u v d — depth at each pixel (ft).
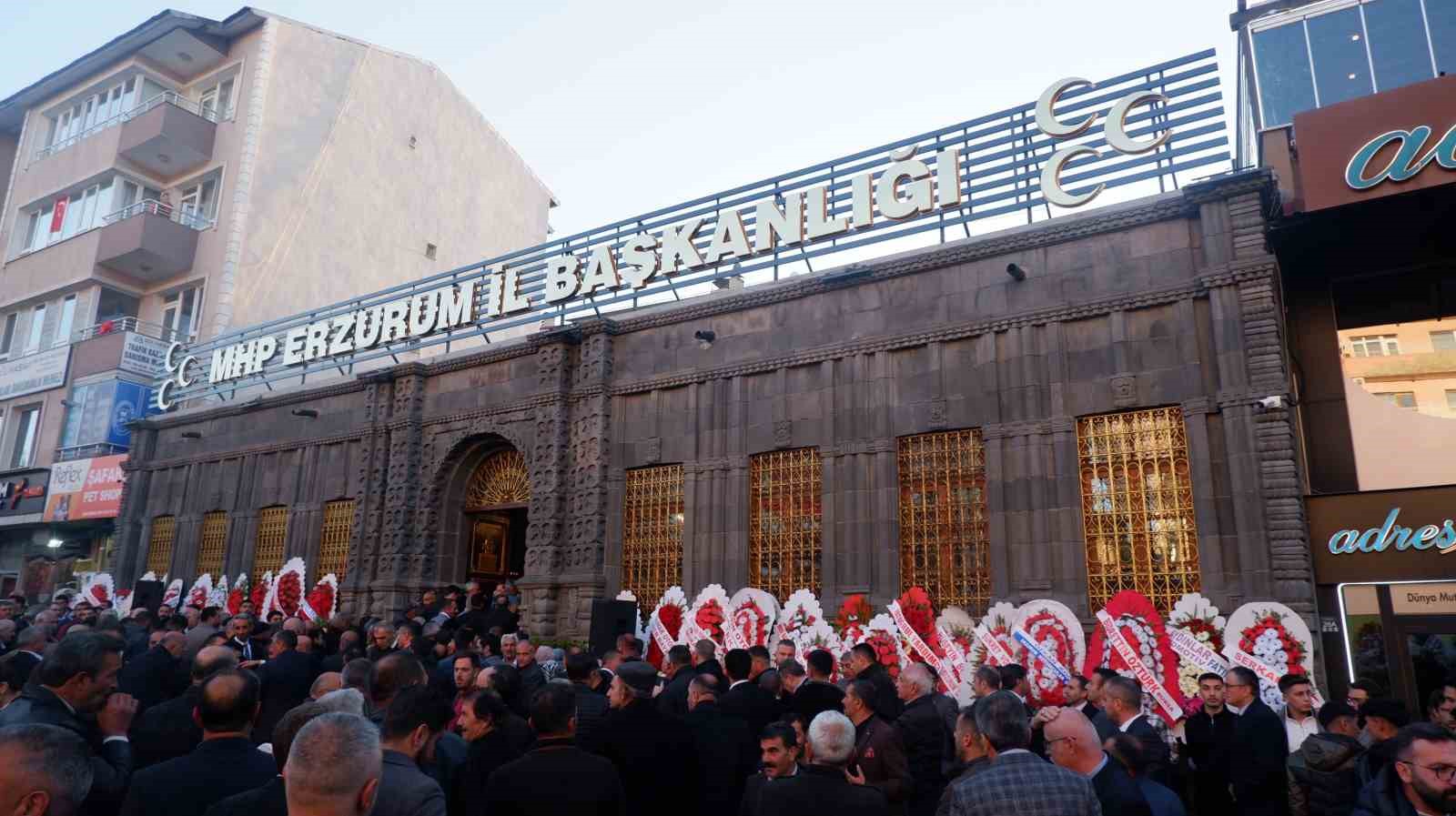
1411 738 12.89
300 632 36.52
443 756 17.83
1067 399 39.09
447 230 110.83
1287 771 19.93
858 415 43.88
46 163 102.58
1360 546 33.30
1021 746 13.58
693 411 49.47
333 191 97.45
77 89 103.65
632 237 55.06
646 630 47.88
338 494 64.80
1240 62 54.65
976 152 44.96
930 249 43.47
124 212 93.45
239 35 96.99
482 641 37.47
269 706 25.70
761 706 23.30
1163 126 40.55
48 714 14.99
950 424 41.50
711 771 20.84
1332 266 41.86
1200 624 32.86
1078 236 40.11
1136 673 31.89
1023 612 36.04
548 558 51.62
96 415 85.97
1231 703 22.18
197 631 33.86
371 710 17.52
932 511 41.57
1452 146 33.83
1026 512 38.65
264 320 88.89
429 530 59.98
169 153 93.45
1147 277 38.37
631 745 18.74
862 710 19.34
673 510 49.52
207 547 72.90
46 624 35.78
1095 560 37.32
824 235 48.06
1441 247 39.58
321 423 67.72
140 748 18.10
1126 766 15.42
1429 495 32.45
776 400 46.91
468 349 62.39
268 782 11.80
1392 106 35.47
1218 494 35.14
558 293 57.36
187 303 91.91
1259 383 34.55
